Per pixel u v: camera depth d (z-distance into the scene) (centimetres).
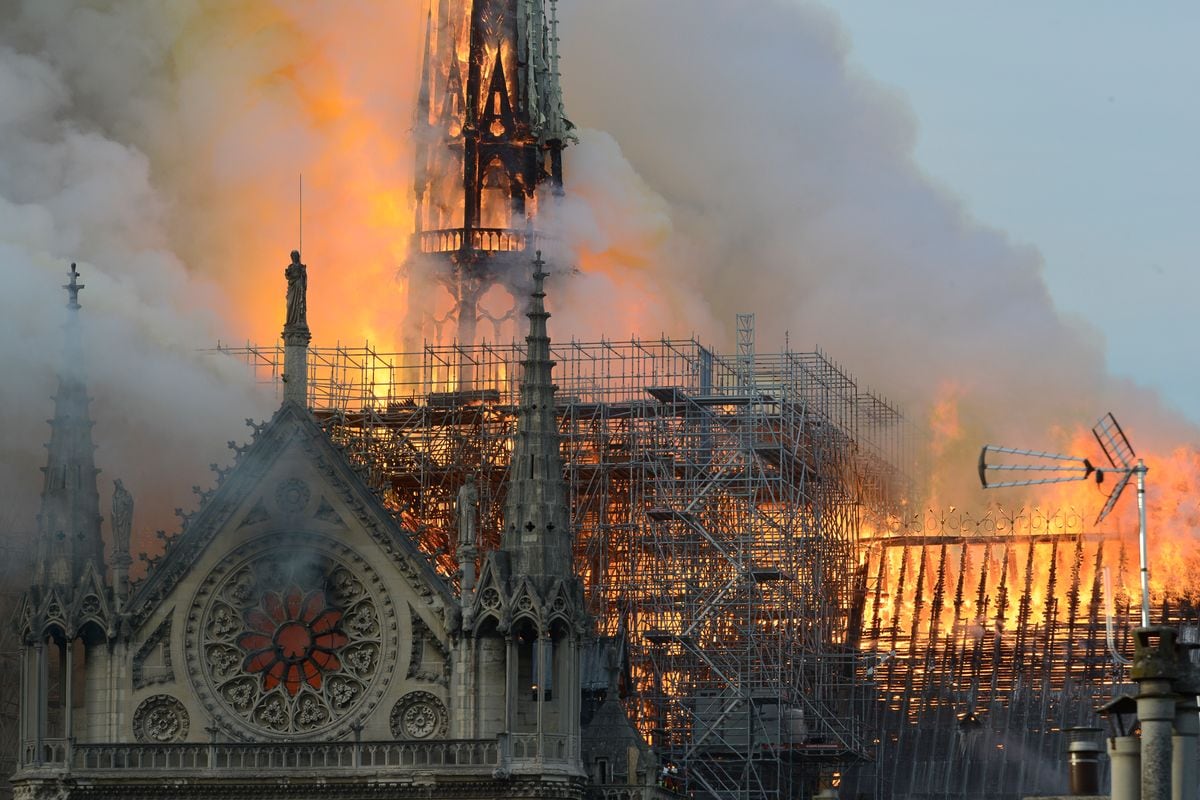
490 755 19988
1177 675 11056
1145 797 10788
